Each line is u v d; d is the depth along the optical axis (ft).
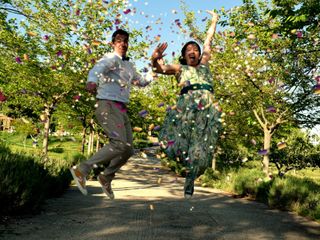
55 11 32.89
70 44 33.19
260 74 36.65
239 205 29.84
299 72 34.91
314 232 19.34
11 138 65.21
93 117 56.29
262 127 50.88
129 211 21.38
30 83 41.06
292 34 24.31
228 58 33.94
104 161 9.59
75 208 21.65
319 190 31.01
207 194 38.11
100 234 15.15
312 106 44.52
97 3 15.14
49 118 46.14
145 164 105.19
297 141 55.77
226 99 34.91
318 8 22.06
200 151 10.34
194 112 10.57
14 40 36.86
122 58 10.27
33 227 15.76
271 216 24.17
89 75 9.48
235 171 54.34
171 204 26.20
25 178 20.04
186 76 10.85
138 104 42.80
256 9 40.45
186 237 15.57
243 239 16.12
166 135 10.82
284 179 34.81
